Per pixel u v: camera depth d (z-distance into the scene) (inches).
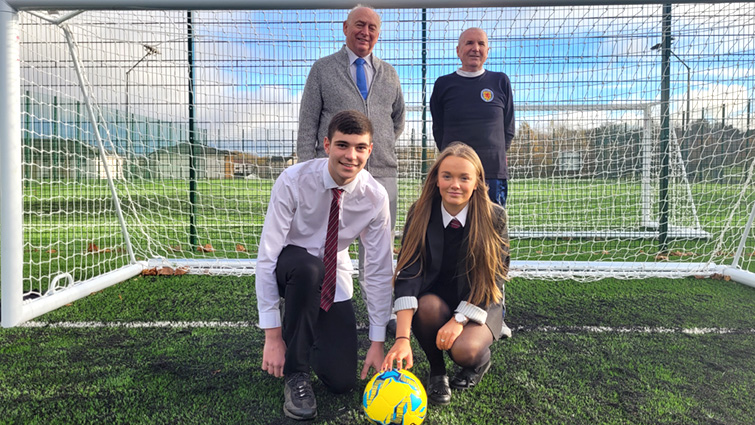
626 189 219.1
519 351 93.6
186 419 67.3
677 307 123.6
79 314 115.7
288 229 73.7
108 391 75.4
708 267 160.6
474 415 68.6
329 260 73.6
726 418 68.7
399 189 190.4
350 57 109.6
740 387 78.5
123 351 92.2
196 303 125.9
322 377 74.9
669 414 69.5
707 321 112.2
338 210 73.5
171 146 176.1
